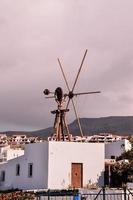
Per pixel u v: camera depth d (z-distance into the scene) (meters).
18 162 60.09
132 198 35.75
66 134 64.81
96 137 162.88
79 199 34.47
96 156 55.34
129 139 60.16
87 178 54.41
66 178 53.28
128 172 53.88
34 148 56.38
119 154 66.44
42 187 53.41
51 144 53.34
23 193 45.16
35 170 55.62
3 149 86.44
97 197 34.81
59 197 35.72
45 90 65.69
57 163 53.28
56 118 65.12
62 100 65.44
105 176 55.41
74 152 54.28
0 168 64.81
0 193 51.44
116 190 39.03
